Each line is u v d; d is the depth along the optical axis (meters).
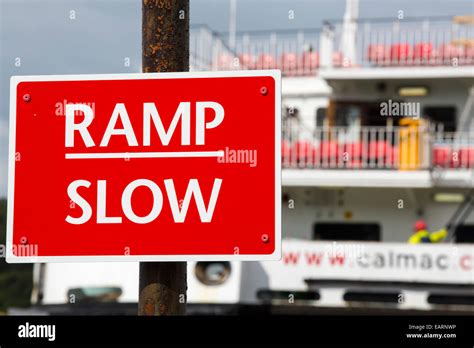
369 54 43.66
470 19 42.94
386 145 41.56
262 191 9.88
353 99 44.16
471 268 37.41
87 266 38.31
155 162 9.98
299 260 38.12
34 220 10.05
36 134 10.09
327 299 37.97
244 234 9.86
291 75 44.78
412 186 40.69
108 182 10.02
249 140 9.91
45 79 10.10
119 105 10.04
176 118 9.98
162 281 10.95
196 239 9.91
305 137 44.66
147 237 9.95
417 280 37.69
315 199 42.28
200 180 9.93
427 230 41.59
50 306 38.50
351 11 43.91
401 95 43.84
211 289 37.47
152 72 10.97
